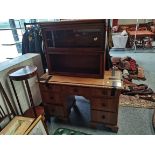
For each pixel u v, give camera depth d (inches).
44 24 65.3
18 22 177.3
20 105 76.9
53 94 73.4
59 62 76.3
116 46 230.4
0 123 64.4
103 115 69.5
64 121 82.3
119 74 72.9
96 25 58.6
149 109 87.8
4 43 193.9
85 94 66.9
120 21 258.4
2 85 66.5
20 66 73.4
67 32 66.6
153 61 170.9
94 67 71.6
